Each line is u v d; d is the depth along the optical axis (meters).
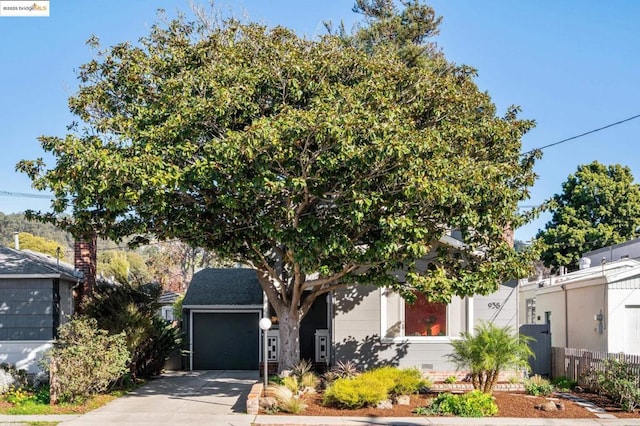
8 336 20.97
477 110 20.64
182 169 15.87
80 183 15.21
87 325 18.44
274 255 21.62
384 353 20.98
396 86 17.80
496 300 21.23
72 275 22.86
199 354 28.28
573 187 47.34
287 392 17.19
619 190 45.78
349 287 21.16
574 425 15.43
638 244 33.03
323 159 15.04
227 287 29.33
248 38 18.33
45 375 20.58
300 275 18.62
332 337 21.12
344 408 17.06
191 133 16.11
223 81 16.67
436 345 20.98
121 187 15.20
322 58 17.38
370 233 16.91
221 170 15.27
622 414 16.81
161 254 52.44
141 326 21.55
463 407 16.53
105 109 17.75
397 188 15.62
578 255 45.50
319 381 19.17
